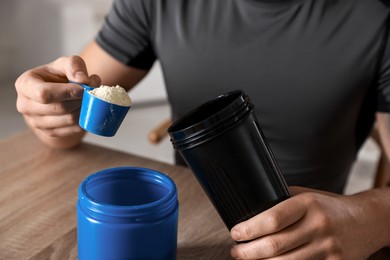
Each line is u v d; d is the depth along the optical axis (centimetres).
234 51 119
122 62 129
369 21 113
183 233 79
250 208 63
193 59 122
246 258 66
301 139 122
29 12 382
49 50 387
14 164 97
